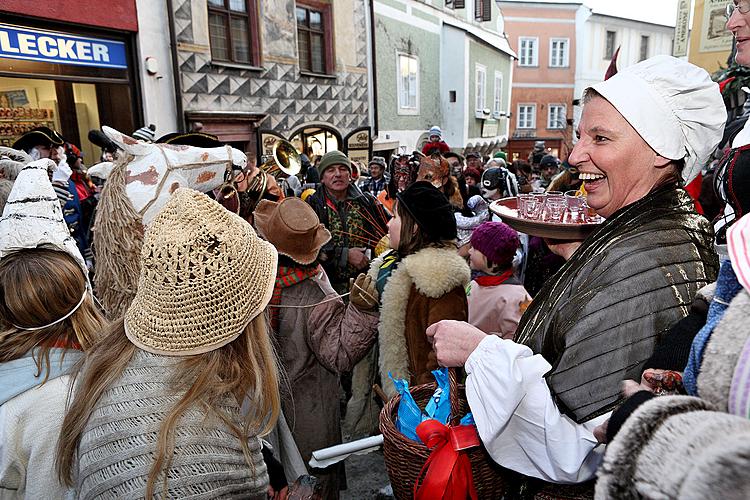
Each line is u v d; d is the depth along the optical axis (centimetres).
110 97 633
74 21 567
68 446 89
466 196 559
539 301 115
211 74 741
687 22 732
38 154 381
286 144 604
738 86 248
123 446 80
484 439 100
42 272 116
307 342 181
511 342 103
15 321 115
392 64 1283
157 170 155
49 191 128
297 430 188
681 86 95
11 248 121
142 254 89
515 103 2616
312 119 972
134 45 642
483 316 238
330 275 317
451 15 1622
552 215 149
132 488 76
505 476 121
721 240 142
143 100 654
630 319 89
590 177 106
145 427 81
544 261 340
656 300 89
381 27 1212
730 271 64
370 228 339
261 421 94
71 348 120
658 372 73
